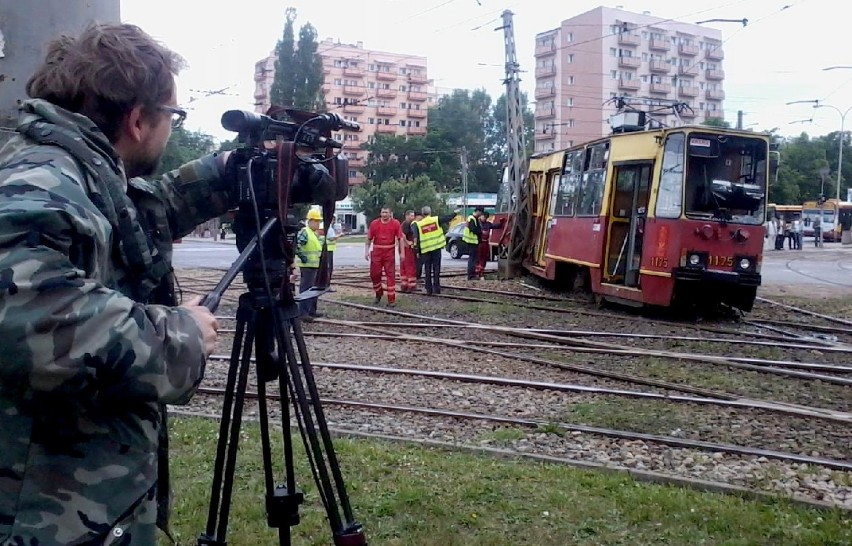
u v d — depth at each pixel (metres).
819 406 8.37
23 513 1.84
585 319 15.15
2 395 1.85
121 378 1.78
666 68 95.44
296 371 2.72
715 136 14.48
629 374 9.78
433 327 13.62
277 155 2.62
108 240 1.94
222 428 2.86
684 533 4.70
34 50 4.27
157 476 2.12
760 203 14.52
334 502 2.78
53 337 1.69
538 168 23.11
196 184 2.67
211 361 10.41
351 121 2.95
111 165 2.06
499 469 5.78
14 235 1.71
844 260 35.16
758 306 17.58
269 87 74.00
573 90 92.94
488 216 31.62
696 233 14.34
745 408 8.02
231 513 4.82
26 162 1.86
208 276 23.75
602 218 16.80
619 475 5.81
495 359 10.75
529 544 4.52
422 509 4.98
